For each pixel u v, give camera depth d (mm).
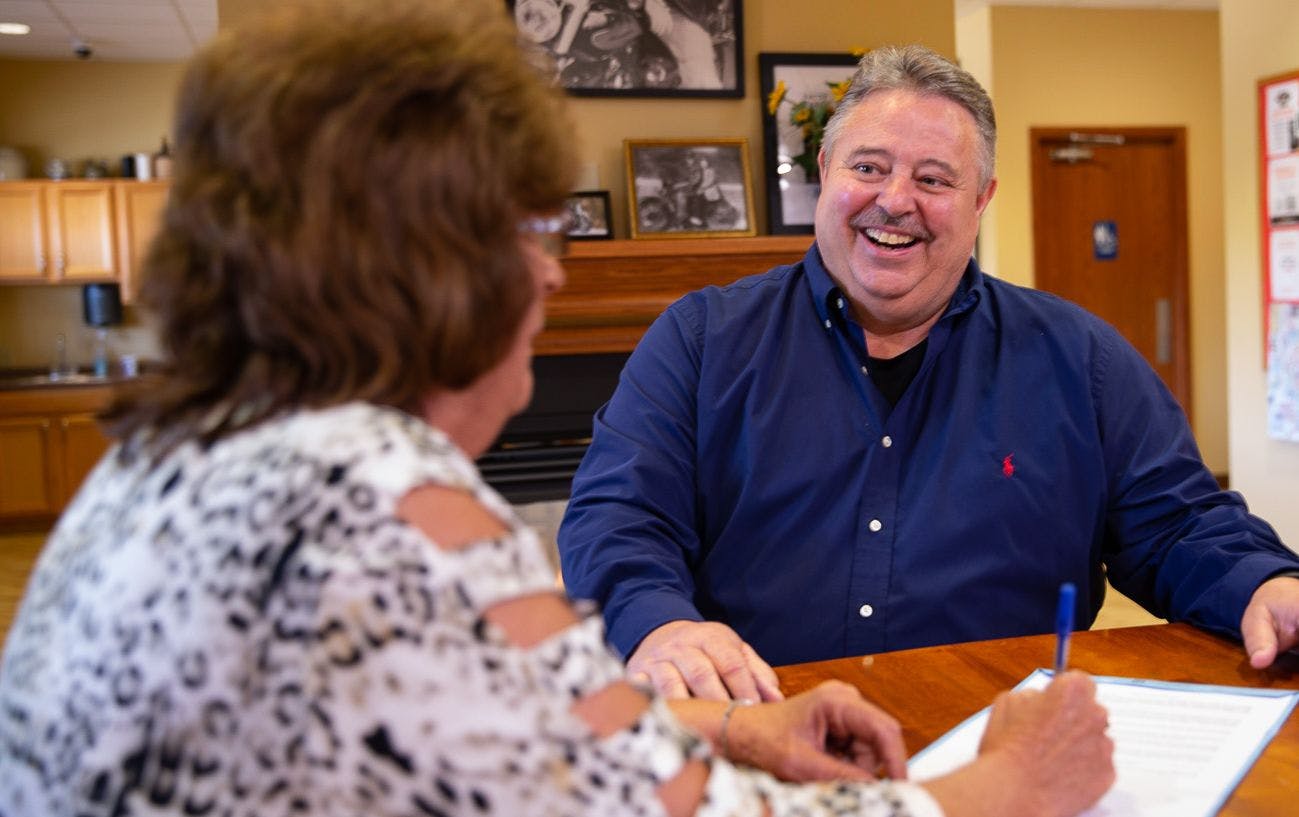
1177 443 1598
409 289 633
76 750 561
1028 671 1224
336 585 547
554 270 740
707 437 1634
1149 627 1385
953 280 1600
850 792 747
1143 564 1560
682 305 1729
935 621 1562
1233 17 4711
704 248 3988
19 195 7230
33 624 633
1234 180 4773
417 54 644
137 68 7652
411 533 568
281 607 548
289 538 561
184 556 571
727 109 4133
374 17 658
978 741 1018
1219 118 6809
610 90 4008
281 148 621
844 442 1605
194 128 652
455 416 720
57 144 7609
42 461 7125
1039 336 1649
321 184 618
